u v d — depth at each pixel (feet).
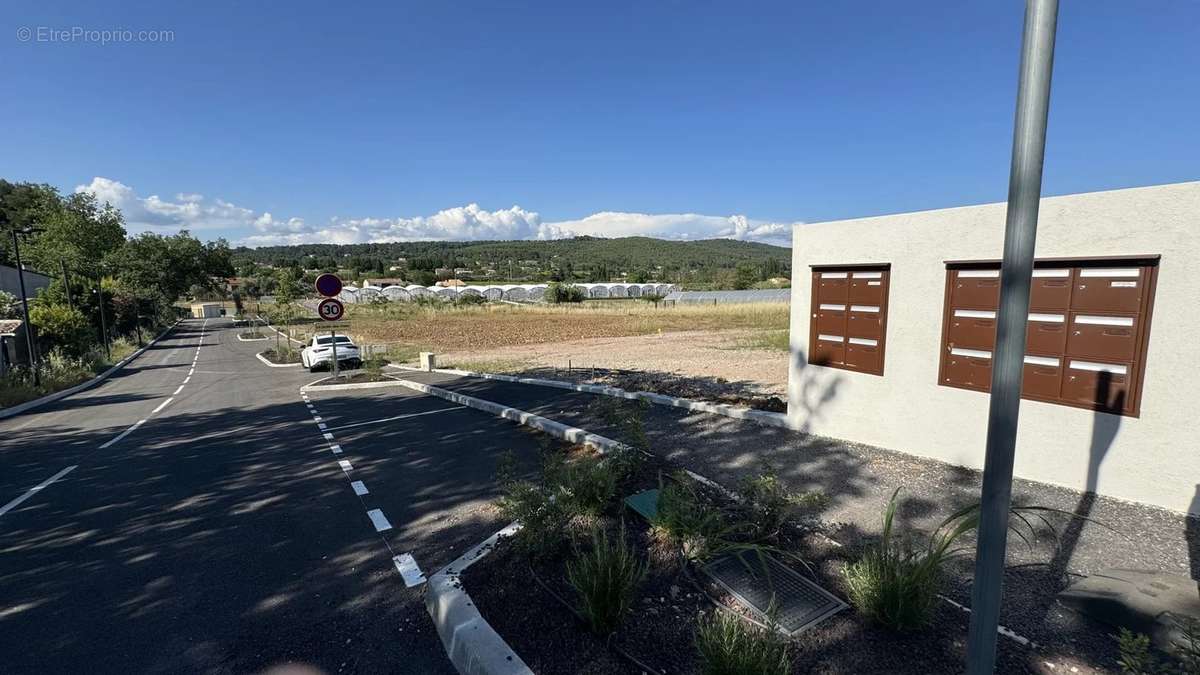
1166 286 13.42
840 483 16.28
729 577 10.73
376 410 35.60
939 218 17.46
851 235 20.06
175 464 23.91
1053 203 15.11
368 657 9.74
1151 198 13.46
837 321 20.86
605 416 25.12
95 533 16.12
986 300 16.57
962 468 17.34
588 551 11.69
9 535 16.22
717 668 7.48
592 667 8.38
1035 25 5.18
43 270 167.73
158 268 216.54
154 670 9.55
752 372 41.75
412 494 18.47
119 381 64.59
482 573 11.48
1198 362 13.09
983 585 5.99
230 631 10.72
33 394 48.80
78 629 10.95
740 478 16.78
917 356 18.38
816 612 9.48
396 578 12.73
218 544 15.01
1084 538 12.39
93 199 200.95
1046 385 15.64
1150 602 8.99
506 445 24.07
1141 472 14.10
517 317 137.90
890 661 8.16
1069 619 9.28
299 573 13.12
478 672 8.66
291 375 62.75
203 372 70.64
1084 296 14.78
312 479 20.67
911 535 12.59
